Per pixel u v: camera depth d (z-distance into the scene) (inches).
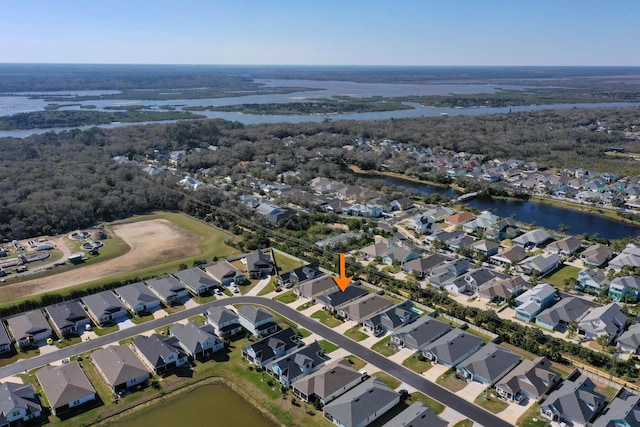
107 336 3590.1
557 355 3196.4
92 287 4256.9
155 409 2822.3
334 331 3641.7
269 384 3034.0
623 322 3590.1
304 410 2790.4
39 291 4264.3
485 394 2874.0
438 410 2748.5
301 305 4055.1
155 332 3646.7
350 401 2689.5
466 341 3324.3
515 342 3415.4
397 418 2564.0
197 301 4143.7
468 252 5049.2
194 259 4995.1
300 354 3161.9
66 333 3609.7
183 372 3157.0
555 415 2640.3
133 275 4576.8
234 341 3548.2
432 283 4426.7
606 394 2849.4
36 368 3191.4
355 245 5300.2
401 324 3666.3
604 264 4781.0
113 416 2758.4
